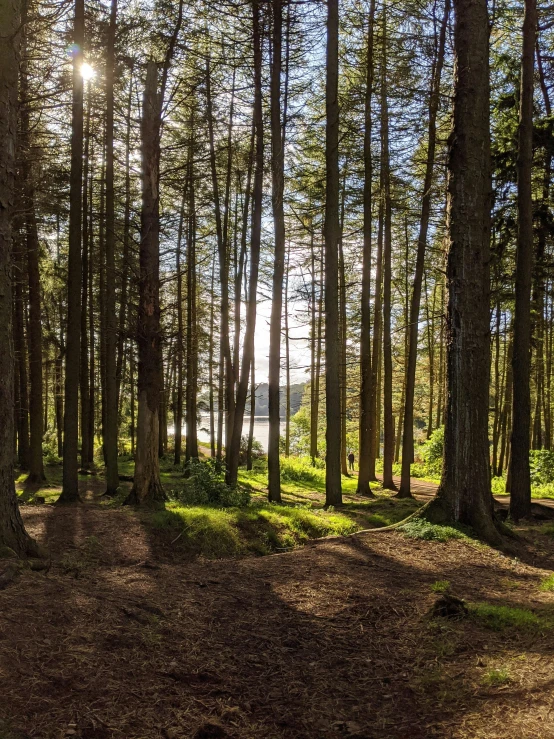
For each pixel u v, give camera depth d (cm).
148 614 441
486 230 795
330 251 1177
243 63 1433
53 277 2044
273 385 1270
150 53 1395
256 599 515
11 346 523
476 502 781
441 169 1319
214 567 632
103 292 1916
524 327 1079
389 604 507
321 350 2623
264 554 809
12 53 518
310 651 408
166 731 291
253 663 384
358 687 355
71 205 1096
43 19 998
